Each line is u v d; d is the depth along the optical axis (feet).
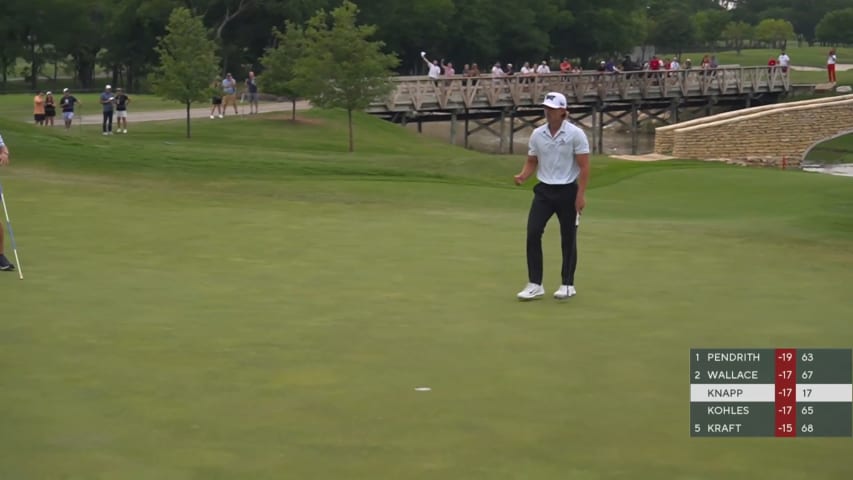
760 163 244.63
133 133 231.09
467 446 31.12
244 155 164.76
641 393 36.58
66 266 60.95
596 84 327.06
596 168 164.76
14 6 469.16
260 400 35.45
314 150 228.84
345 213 89.40
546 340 44.39
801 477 28.99
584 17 561.02
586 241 75.72
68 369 39.01
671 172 154.71
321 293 54.13
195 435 31.89
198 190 109.50
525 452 30.66
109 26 466.70
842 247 76.13
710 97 356.59
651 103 345.10
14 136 149.48
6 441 31.24
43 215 82.84
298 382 37.63
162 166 138.00
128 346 42.50
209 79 231.71
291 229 78.02
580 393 36.60
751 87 366.63
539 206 53.47
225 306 50.57
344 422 33.22
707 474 29.12
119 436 31.76
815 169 249.14
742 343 44.01
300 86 234.79
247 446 30.96
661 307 51.78
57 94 380.17
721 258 68.44
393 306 51.13
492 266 63.10
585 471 29.19
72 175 124.47
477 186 128.88
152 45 458.91
